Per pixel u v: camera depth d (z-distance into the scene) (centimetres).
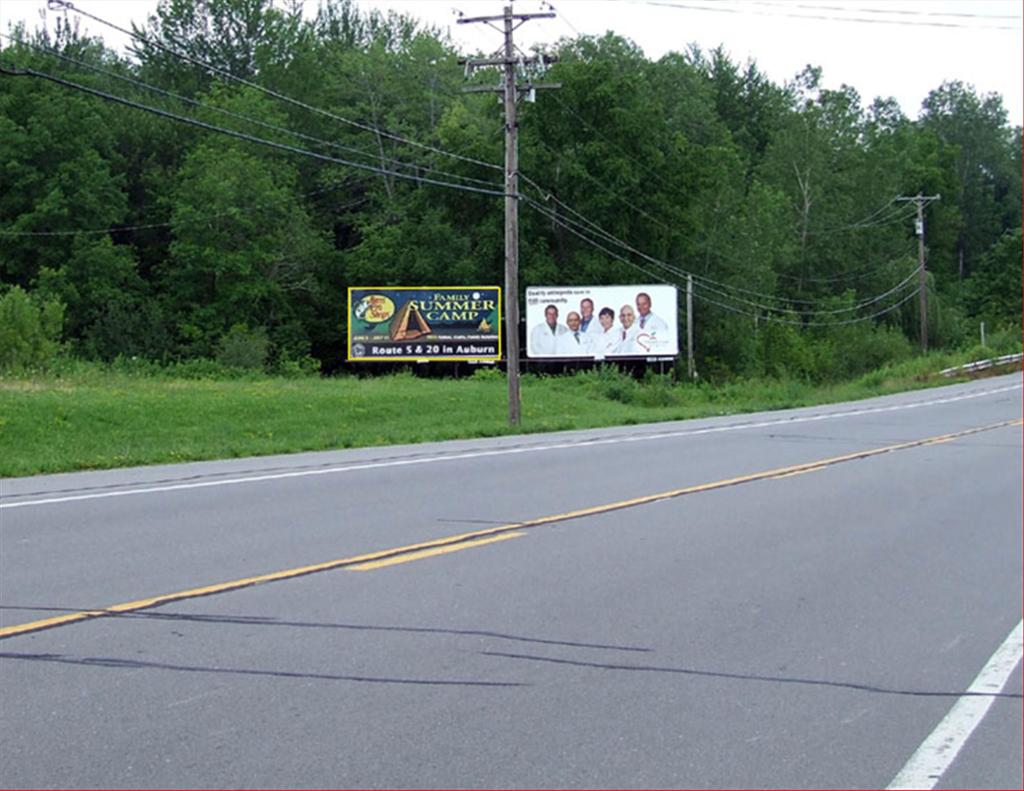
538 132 5972
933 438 2527
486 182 5938
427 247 6028
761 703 652
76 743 562
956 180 11106
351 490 1518
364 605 853
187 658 709
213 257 5775
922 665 740
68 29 6806
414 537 1148
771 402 4341
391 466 1847
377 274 6150
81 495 1442
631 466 1877
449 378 5056
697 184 6244
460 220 6178
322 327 6362
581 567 1016
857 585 978
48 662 696
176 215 5862
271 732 582
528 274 5691
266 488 1532
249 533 1159
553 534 1184
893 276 8750
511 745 573
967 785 541
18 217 5709
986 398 4288
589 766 548
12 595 870
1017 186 12062
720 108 10444
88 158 5788
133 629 773
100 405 2650
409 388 3988
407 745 569
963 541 1199
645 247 6134
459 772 536
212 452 2111
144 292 5950
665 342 5362
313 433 2719
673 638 786
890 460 2025
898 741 597
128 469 1803
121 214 6006
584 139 6006
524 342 5716
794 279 8481
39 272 5556
